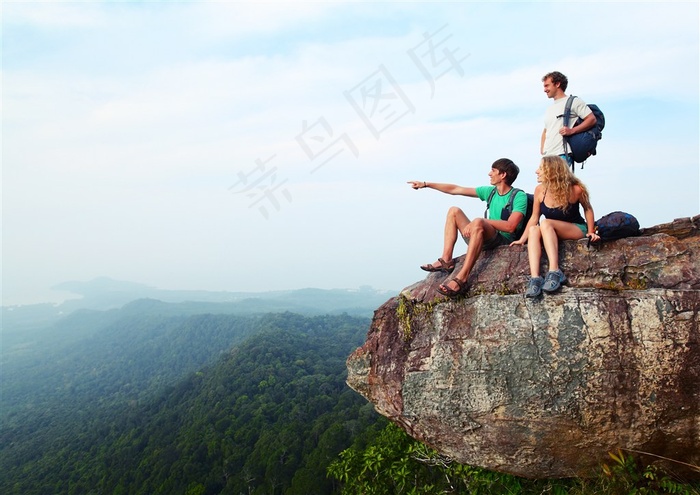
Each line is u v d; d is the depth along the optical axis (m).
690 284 3.89
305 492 35.75
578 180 4.31
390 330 4.76
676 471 4.08
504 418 4.11
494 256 4.59
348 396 56.94
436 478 7.13
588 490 4.18
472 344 4.21
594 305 3.95
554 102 5.21
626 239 4.26
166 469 46.38
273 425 51.94
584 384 3.90
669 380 3.80
